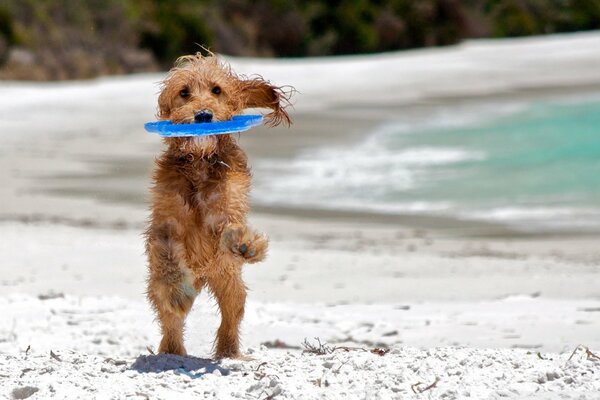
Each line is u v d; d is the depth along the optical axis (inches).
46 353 340.5
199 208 320.5
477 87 2042.3
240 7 3107.8
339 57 3147.1
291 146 1266.0
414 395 260.4
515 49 3157.0
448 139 1302.9
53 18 2504.9
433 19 3545.8
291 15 3137.3
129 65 2544.3
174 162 326.3
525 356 313.0
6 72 2262.6
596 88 1914.4
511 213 853.8
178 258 315.6
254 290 532.4
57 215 837.2
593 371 281.6
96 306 462.6
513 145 1238.9
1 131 1418.6
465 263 634.2
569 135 1306.6
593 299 487.2
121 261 615.5
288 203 917.2
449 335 394.0
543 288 528.4
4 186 985.5
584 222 807.7
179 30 2701.8
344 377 282.4
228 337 340.2
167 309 316.8
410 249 704.4
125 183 1001.5
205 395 269.4
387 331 402.9
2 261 612.1
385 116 1581.0
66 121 1535.4
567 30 3951.8
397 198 933.8
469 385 270.2
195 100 329.7
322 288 539.2
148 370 305.0
